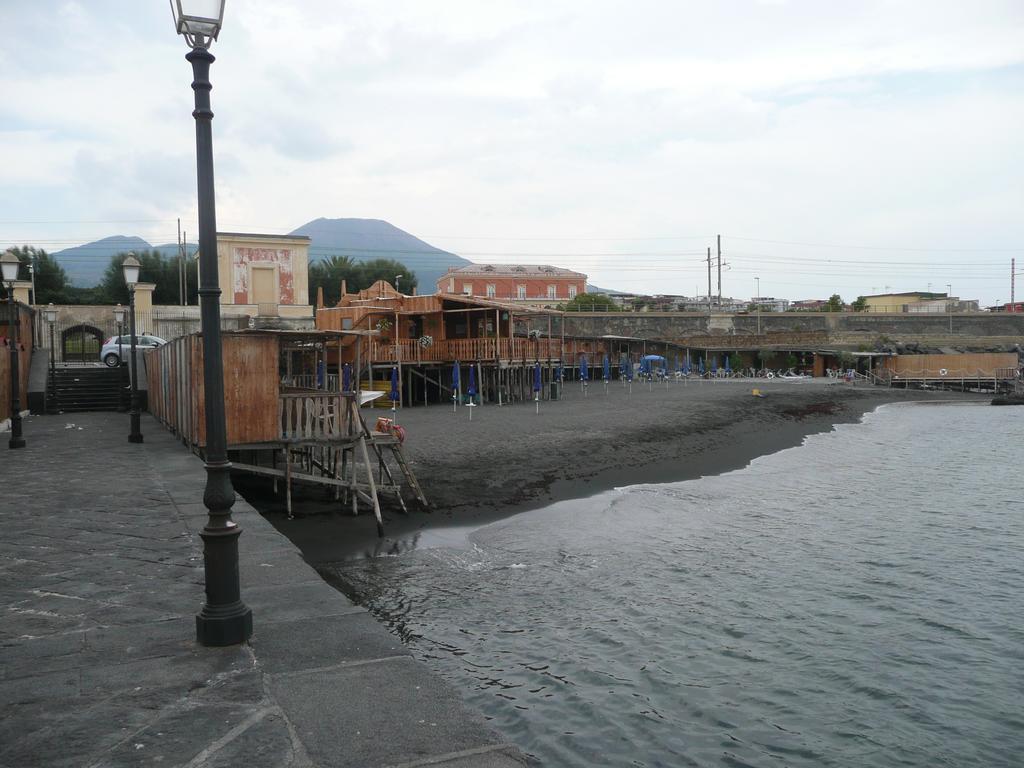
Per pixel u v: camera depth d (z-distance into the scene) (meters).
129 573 7.65
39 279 65.19
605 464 21.73
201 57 5.39
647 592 11.09
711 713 7.54
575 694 7.82
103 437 20.47
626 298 110.44
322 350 19.09
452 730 4.32
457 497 16.73
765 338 73.00
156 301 68.19
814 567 12.51
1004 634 9.73
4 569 7.80
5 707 4.55
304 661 5.29
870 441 31.03
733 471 22.34
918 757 6.86
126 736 4.20
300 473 14.77
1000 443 30.45
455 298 38.22
